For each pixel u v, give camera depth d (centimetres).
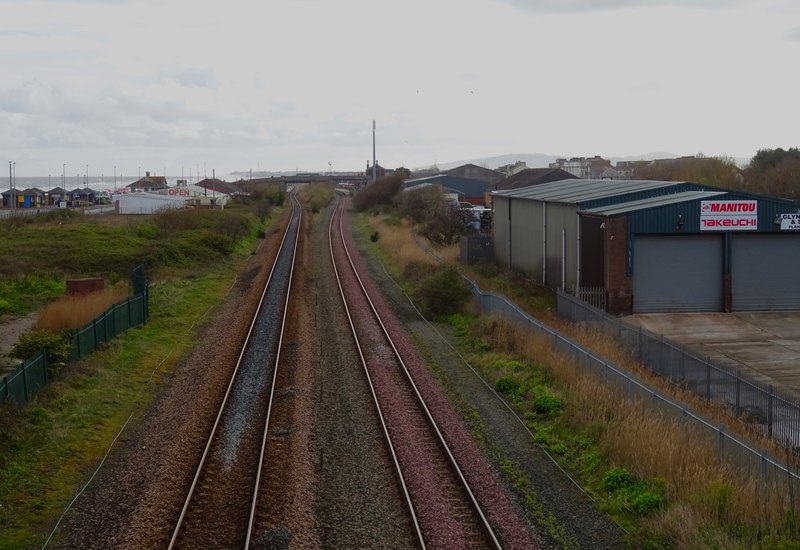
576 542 1275
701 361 2031
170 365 2428
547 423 1862
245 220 7019
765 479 1345
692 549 1193
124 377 2258
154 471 1557
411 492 1445
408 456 1628
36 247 4812
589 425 1755
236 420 1866
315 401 2025
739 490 1320
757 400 1808
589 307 2738
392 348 2617
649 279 3228
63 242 5022
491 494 1440
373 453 1656
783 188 6638
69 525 1334
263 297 3553
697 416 1580
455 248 5422
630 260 3139
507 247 4588
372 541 1267
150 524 1317
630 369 2186
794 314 3225
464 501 1418
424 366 2402
